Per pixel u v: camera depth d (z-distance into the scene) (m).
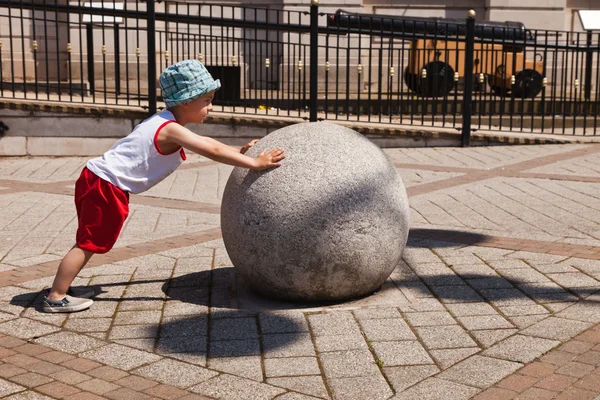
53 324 4.43
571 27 19.20
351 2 18.08
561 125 14.72
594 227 6.84
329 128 4.74
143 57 16.75
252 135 12.55
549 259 5.74
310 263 4.44
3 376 3.68
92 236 4.58
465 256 5.88
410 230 6.82
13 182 9.77
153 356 3.93
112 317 4.55
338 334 4.21
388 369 3.73
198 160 11.64
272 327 4.33
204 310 4.67
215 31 17.84
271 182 4.49
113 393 3.49
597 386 3.47
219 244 6.37
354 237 4.45
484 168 10.45
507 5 18.56
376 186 4.55
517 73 16.23
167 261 5.83
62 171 10.73
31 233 6.86
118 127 12.22
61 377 3.67
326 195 4.41
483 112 14.61
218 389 3.51
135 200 8.45
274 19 18.12
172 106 4.60
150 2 12.04
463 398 3.38
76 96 14.23
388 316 4.50
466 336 4.16
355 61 18.14
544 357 3.82
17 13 16.52
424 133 12.69
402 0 18.59
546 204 7.94
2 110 11.95
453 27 16.20
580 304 4.66
